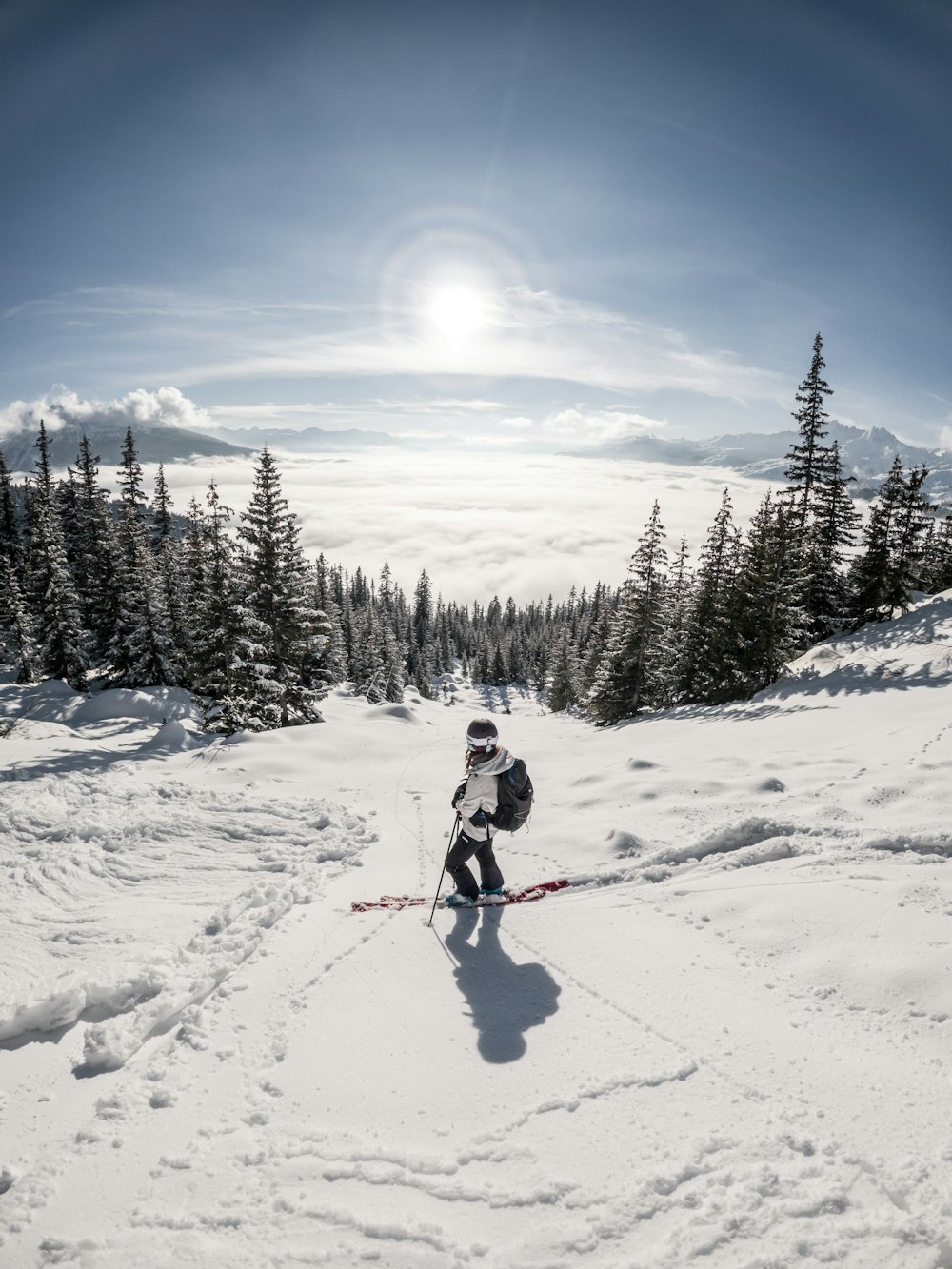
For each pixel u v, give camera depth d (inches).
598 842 237.9
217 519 1144.8
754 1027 134.6
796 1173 99.6
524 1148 108.3
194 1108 120.6
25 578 1594.5
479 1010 147.3
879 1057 123.0
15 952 177.5
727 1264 86.4
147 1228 95.9
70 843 252.1
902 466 1167.0
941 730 396.8
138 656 1422.2
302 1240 93.2
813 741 453.7
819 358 1216.8
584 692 2150.6
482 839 195.8
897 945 154.7
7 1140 115.6
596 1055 130.4
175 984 158.4
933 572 1378.0
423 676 4276.6
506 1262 88.7
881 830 222.4
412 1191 101.0
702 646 1119.6
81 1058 138.6
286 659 1026.1
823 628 1250.0
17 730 873.5
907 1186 95.0
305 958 171.0
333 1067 130.3
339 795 330.3
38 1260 91.2
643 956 164.2
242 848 258.4
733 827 227.5
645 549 1230.9
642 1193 98.4
